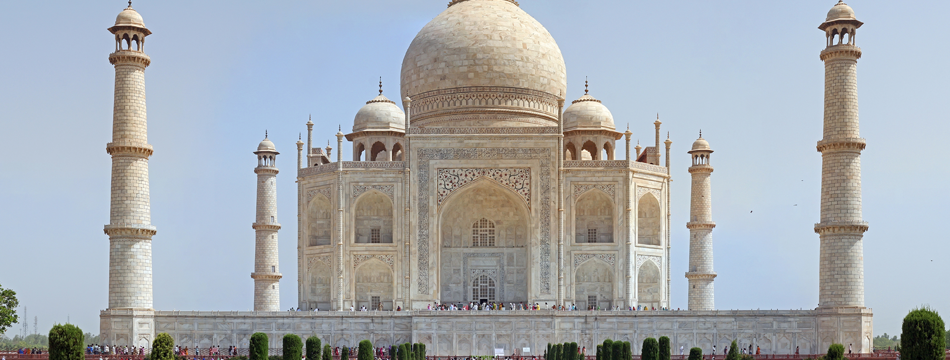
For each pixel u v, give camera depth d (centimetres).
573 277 14812
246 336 13150
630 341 13162
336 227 14912
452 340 13250
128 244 12912
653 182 15375
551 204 14850
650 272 15375
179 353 12200
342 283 14775
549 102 16550
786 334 12962
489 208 15512
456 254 15488
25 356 12075
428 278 14775
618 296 14762
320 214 15550
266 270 16875
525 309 13938
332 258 14988
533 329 13238
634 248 14950
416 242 14838
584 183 14950
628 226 14838
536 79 16375
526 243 15375
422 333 13238
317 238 15525
